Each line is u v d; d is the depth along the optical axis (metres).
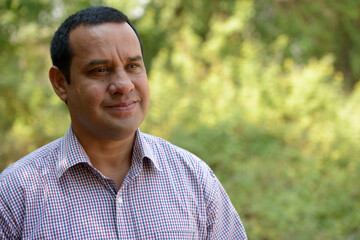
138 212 1.63
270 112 7.84
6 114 7.68
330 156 6.76
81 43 1.57
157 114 7.47
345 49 11.64
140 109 1.64
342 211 5.50
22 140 7.04
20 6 8.68
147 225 1.62
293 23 10.88
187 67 9.05
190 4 10.88
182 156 1.79
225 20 10.74
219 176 6.32
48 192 1.59
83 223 1.56
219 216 1.79
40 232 1.54
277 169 6.40
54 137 7.14
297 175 6.28
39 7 8.81
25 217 1.55
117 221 1.59
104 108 1.58
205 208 1.73
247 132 7.30
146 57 10.75
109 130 1.59
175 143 6.82
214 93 8.36
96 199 1.60
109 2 9.30
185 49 10.21
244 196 5.74
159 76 8.45
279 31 10.81
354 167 6.43
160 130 7.23
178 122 7.43
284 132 7.38
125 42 1.59
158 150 1.78
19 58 8.72
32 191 1.58
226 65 9.29
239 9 10.13
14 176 1.60
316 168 6.43
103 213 1.59
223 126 7.09
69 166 1.60
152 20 10.53
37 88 7.90
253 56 9.20
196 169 1.77
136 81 1.62
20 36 8.92
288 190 5.93
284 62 10.23
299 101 7.92
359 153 6.71
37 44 9.18
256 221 5.29
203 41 11.04
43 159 1.66
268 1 10.96
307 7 11.11
